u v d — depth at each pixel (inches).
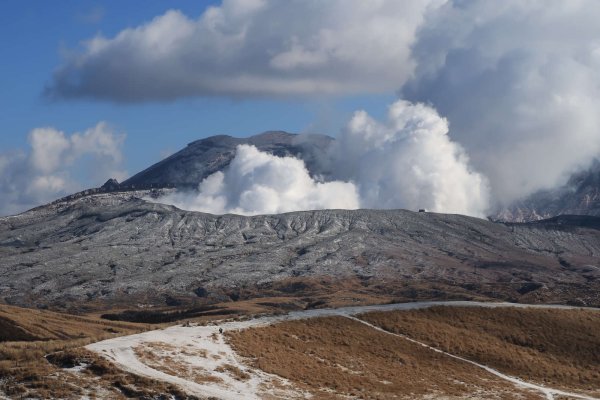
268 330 4918.8
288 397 3700.8
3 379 3408.0
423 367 4805.6
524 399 4352.9
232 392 3585.1
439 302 6205.7
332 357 4645.7
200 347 4254.4
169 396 3299.7
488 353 5241.1
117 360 3720.5
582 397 4557.1
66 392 3270.2
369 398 3934.5
